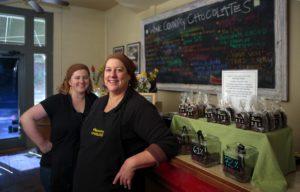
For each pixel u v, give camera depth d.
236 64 2.38
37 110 1.67
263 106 1.36
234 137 1.32
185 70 3.03
